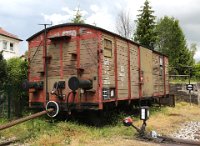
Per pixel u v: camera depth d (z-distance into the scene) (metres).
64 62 12.80
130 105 16.86
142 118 10.54
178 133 11.98
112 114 14.21
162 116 16.33
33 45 13.77
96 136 10.28
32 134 10.24
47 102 13.05
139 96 16.20
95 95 11.91
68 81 11.58
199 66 41.53
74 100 12.33
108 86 12.52
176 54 52.56
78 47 12.46
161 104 23.19
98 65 11.91
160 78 21.06
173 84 27.50
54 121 12.34
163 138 10.16
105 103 12.59
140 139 10.16
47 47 13.31
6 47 36.06
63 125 11.26
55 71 13.03
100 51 11.96
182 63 52.34
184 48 53.47
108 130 11.36
